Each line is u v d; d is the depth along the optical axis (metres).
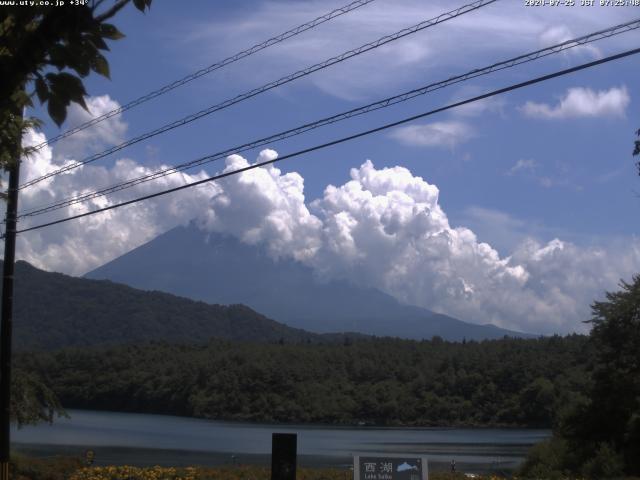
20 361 164.00
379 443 89.81
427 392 143.38
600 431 38.34
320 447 81.12
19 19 4.04
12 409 32.66
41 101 4.19
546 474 36.06
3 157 6.60
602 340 39.78
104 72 4.21
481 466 58.09
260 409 143.25
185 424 127.75
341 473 28.94
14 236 21.02
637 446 35.47
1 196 11.17
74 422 126.38
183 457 61.00
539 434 111.06
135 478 25.64
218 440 88.06
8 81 4.04
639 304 38.75
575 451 37.38
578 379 118.12
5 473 20.27
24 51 4.01
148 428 113.25
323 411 141.75
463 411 135.50
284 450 15.30
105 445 75.62
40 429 104.88
